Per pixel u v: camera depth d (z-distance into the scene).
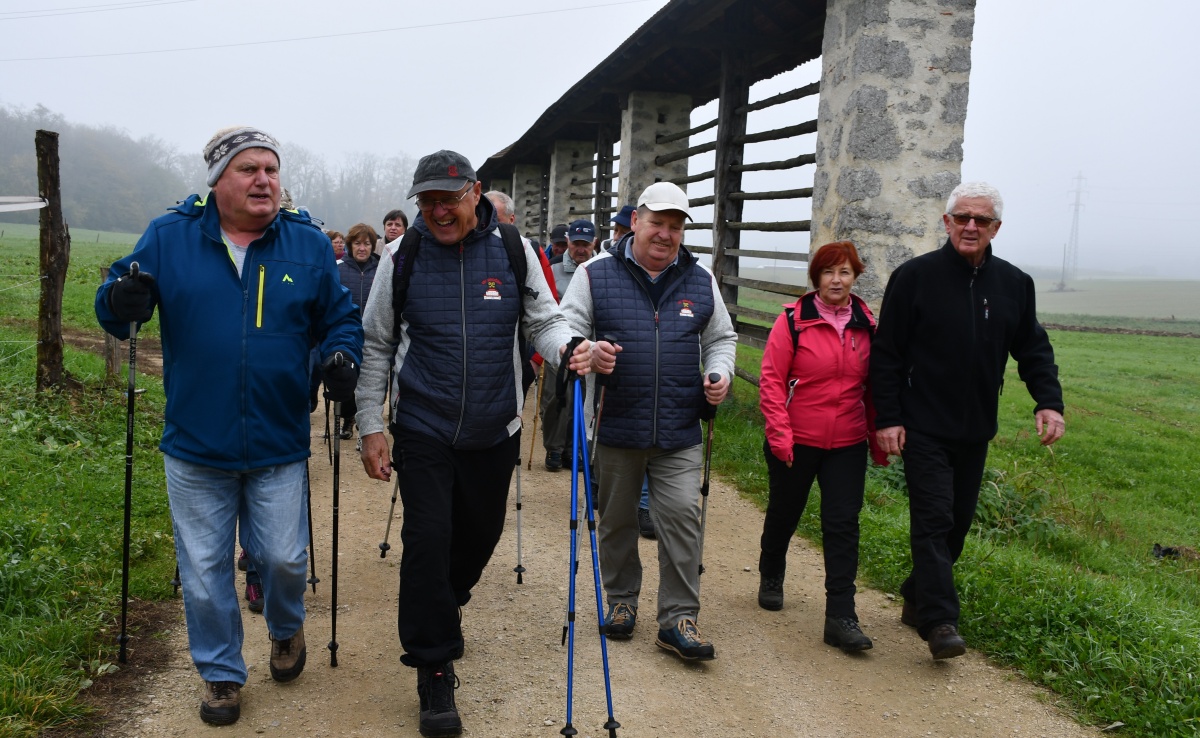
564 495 6.98
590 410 4.23
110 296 3.35
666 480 4.21
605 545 4.39
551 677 4.01
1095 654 4.14
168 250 3.40
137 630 4.19
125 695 3.63
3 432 6.72
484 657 4.19
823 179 8.12
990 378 4.29
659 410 4.14
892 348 4.39
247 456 3.43
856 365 4.48
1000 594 4.77
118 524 5.36
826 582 4.48
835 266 4.47
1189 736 3.57
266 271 3.46
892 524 6.12
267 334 3.44
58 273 8.08
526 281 3.82
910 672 4.22
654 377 4.14
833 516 4.45
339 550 5.59
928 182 7.51
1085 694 3.95
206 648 3.49
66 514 5.33
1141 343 36.34
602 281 4.23
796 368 4.51
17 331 12.25
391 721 3.56
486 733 3.51
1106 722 3.79
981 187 4.22
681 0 9.45
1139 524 8.91
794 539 6.17
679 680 4.04
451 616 3.49
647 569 5.47
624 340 4.16
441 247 3.71
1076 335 39.84
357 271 8.29
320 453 8.09
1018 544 6.91
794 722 3.72
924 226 7.52
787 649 4.42
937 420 4.30
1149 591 5.95
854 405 4.49
